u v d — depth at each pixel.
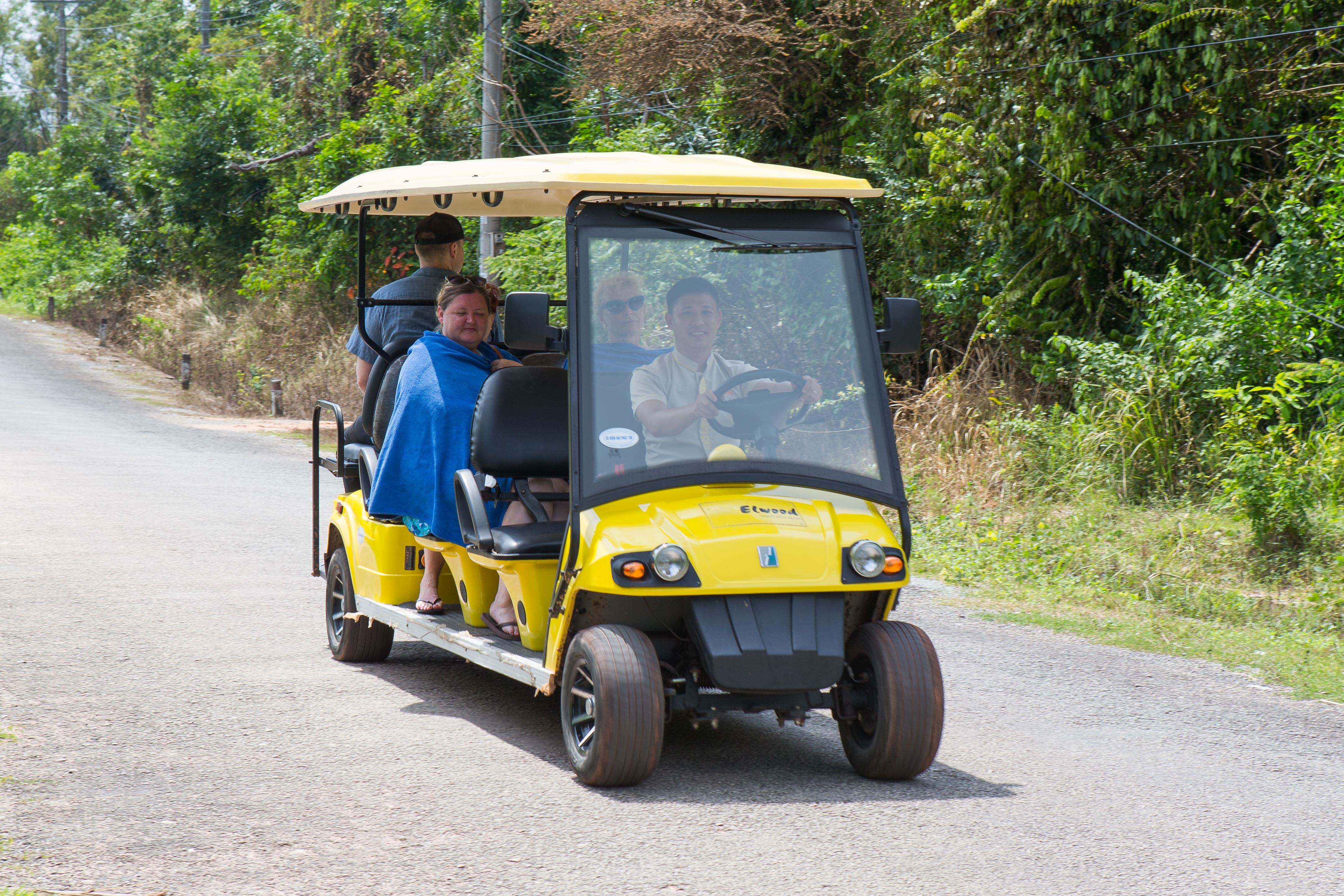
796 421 6.90
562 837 5.93
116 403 33.47
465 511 7.70
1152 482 15.76
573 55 30.62
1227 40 16.55
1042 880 5.57
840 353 6.99
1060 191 17.81
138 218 50.31
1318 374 14.87
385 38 38.25
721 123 25.75
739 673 6.33
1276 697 9.30
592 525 6.61
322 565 13.38
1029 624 11.62
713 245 6.91
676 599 6.59
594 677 6.48
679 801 6.51
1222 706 8.99
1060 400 18.16
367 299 9.81
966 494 16.45
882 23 22.67
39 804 6.21
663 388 6.76
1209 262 17.17
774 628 6.43
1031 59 18.03
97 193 57.06
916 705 6.70
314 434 10.58
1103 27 17.33
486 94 25.70
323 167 36.94
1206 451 15.39
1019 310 18.92
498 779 6.82
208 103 46.88
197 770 6.86
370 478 9.24
